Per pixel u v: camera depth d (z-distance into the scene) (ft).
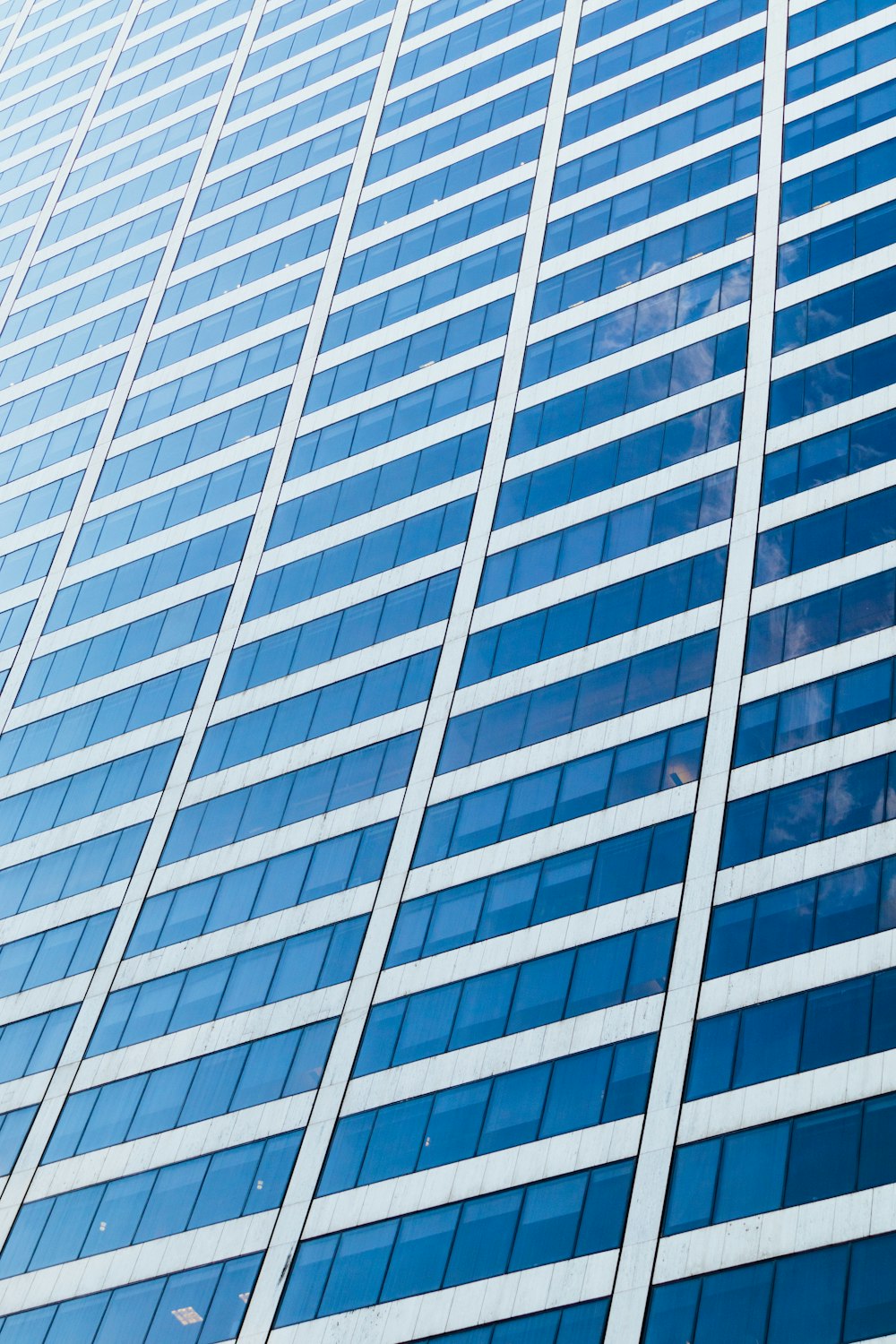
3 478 314.55
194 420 295.28
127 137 366.43
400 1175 180.04
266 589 259.19
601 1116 171.53
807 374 225.15
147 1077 210.79
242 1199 189.47
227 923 220.84
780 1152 158.61
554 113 290.97
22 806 257.75
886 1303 143.95
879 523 204.13
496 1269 165.89
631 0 297.74
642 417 237.04
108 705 262.47
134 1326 185.47
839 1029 164.35
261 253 314.55
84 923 235.40
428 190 297.94
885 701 187.42
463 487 248.32
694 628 208.95
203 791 239.50
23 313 345.92
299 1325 173.58
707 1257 155.12
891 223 233.96
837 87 256.52
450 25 324.60
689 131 268.82
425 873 207.62
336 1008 200.85
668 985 177.88
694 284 247.50
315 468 270.05
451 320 273.75
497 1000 188.75
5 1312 196.13
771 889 179.22
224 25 372.58
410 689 229.45
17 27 424.46
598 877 192.44
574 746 207.41
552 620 223.10
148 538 282.97
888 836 176.04
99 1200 201.16
